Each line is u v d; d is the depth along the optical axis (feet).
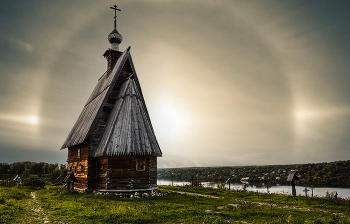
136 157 75.41
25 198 63.82
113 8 113.50
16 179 122.31
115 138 75.87
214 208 52.39
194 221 40.37
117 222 39.04
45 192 78.89
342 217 45.09
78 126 101.86
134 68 96.99
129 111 81.20
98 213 43.32
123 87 89.86
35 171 375.04
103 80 110.22
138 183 74.33
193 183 116.78
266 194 82.79
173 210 47.42
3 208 45.29
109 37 110.42
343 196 142.20
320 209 56.70
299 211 52.90
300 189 187.21
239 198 74.33
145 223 39.45
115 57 107.14
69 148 104.99
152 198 67.97
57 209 47.85
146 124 81.76
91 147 81.15
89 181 79.00
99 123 84.38
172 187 109.29
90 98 116.37
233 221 41.63
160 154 80.02
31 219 39.99
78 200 59.26
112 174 73.51
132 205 52.01
